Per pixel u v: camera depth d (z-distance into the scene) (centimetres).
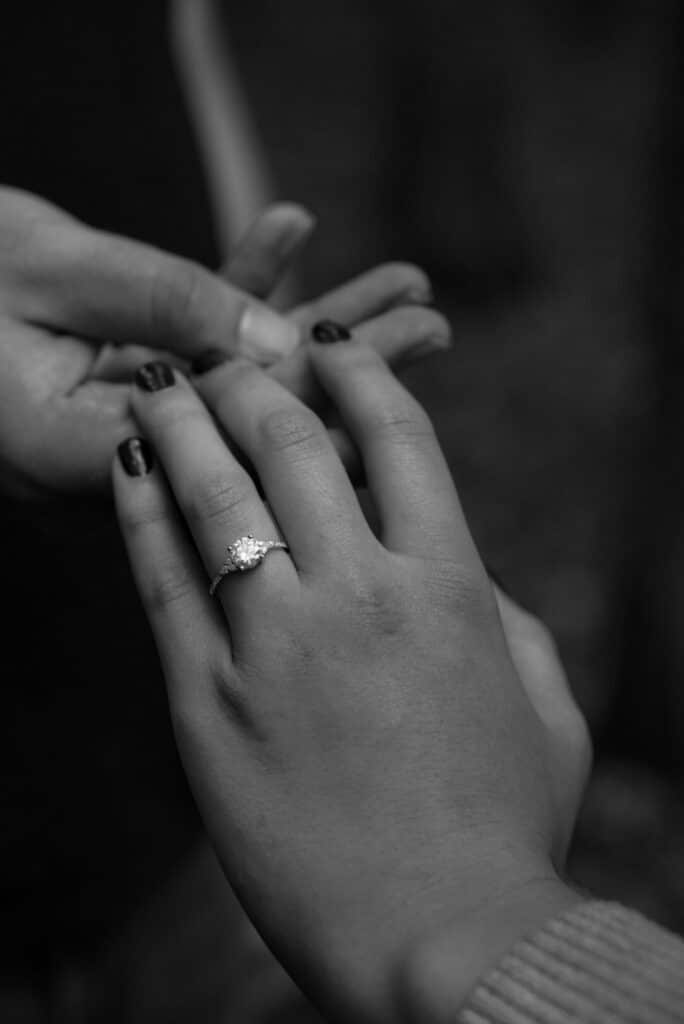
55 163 56
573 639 129
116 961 58
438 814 34
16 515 54
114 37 57
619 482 132
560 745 40
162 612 38
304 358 44
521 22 348
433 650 36
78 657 56
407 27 204
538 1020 30
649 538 105
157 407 39
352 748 35
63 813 56
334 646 35
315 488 36
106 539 56
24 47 55
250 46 336
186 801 59
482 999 30
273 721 35
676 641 105
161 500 39
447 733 35
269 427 38
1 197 50
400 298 51
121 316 48
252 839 35
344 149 280
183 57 63
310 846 35
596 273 224
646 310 103
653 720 107
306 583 36
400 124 210
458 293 213
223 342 48
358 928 33
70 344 49
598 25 344
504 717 36
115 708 57
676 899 97
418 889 33
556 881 33
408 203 212
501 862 34
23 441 48
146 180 58
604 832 104
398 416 39
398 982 32
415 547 37
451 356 196
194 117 63
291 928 34
